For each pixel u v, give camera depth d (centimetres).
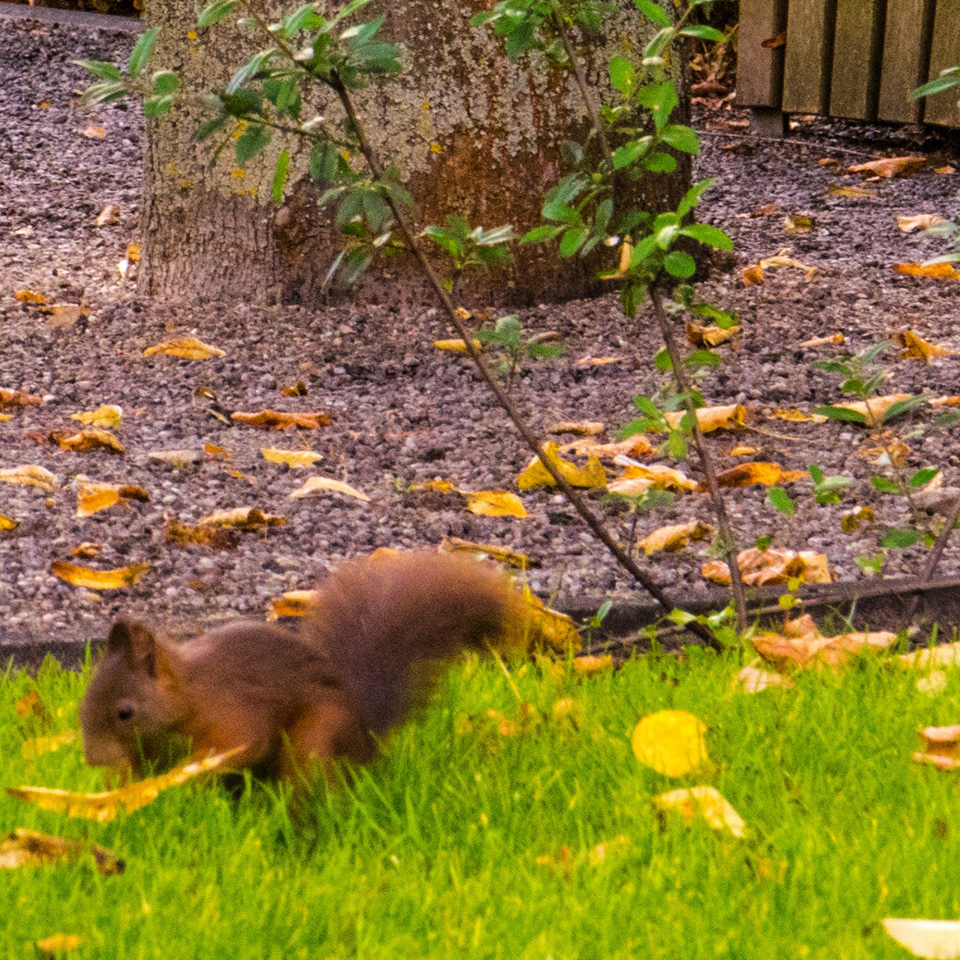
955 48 1538
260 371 995
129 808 450
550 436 911
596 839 479
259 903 420
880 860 447
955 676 600
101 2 2406
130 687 459
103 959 392
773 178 1597
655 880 434
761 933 409
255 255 1093
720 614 624
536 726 562
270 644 492
